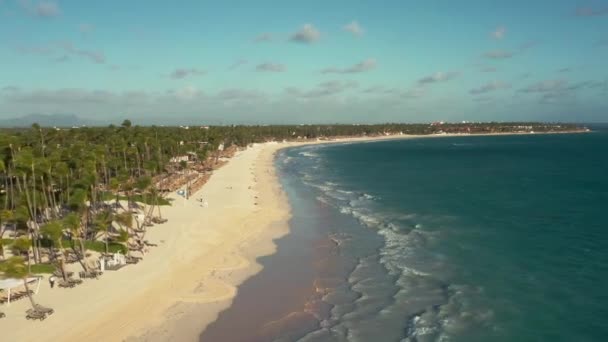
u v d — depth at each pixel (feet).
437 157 622.95
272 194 294.05
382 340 103.50
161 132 508.53
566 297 121.60
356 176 402.11
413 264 152.05
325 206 255.91
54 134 367.45
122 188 253.03
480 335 103.35
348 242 181.57
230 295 130.93
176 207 239.50
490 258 155.22
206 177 359.05
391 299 125.18
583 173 396.98
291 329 111.14
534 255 157.07
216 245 177.27
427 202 263.49
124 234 156.97
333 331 108.99
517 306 117.08
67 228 150.82
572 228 192.54
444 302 121.39
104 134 401.08
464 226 200.85
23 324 107.76
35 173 181.37
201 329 111.24
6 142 198.80
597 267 143.33
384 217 223.71
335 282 140.05
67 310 115.34
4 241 143.43
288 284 139.64
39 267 138.00
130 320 113.50
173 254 162.50
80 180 195.72
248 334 109.09
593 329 104.27
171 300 126.21
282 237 191.93
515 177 378.12
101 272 140.56
